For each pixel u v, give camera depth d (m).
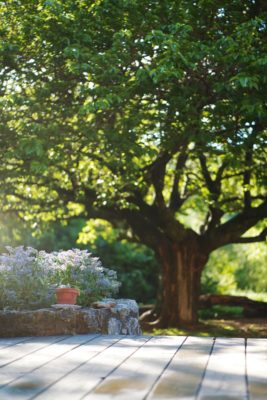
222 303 20.59
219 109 11.58
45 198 16.06
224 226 16.58
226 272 30.17
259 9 12.13
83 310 7.32
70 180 15.16
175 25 10.54
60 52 11.38
